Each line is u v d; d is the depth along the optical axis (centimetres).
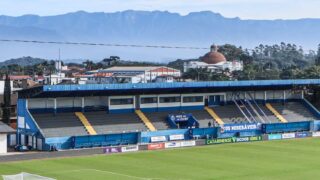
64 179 5919
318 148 8825
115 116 10038
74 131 9275
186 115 10488
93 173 6338
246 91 11612
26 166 6950
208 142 9419
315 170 6581
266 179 5988
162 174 6319
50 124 9275
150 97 10494
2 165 7050
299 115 11788
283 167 6831
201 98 11075
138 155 8075
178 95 10775
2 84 12069
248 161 7375
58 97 9594
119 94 10131
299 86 11962
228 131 10131
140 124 10025
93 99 9975
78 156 7950
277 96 12019
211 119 10775
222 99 11350
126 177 6072
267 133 10550
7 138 8975
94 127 9550
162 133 9488
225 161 7388
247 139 9875
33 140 8812
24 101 9119
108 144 8950
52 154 7950
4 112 10106
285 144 9406
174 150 8662
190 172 6469
